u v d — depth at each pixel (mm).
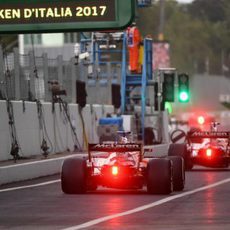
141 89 139500
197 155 99812
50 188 74625
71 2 77875
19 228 47375
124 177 67438
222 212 54562
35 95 107875
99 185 69438
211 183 79562
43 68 111812
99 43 139000
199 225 48156
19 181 83438
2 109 96812
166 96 136125
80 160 68125
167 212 54625
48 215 53406
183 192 69500
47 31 78625
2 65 98500
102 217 52000
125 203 60469
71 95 122875
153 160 67438
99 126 125938
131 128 131625
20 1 78750
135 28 135875
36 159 97562
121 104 137250
